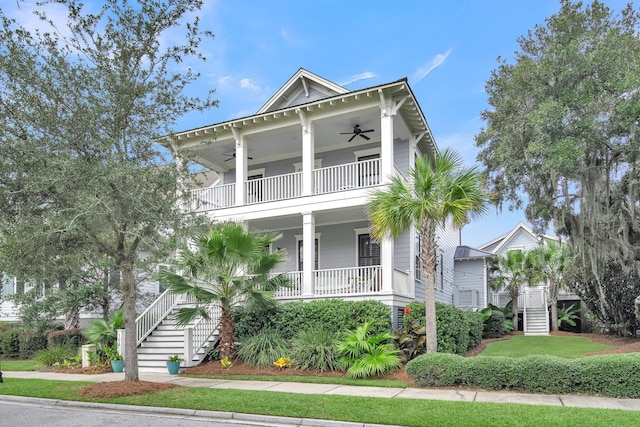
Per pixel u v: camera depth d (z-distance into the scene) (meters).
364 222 18.09
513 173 14.92
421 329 12.32
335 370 12.08
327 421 7.39
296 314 13.86
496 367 9.60
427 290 11.42
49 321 18.52
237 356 13.70
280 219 17.22
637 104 11.46
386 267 14.27
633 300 17.59
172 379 11.96
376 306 13.21
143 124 10.24
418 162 11.88
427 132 17.84
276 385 10.65
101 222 9.58
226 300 13.37
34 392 10.45
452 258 26.39
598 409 7.52
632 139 12.25
